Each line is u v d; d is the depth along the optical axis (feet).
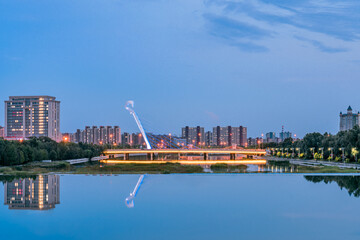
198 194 260.42
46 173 405.39
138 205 219.41
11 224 173.68
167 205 220.23
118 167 479.82
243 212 202.08
